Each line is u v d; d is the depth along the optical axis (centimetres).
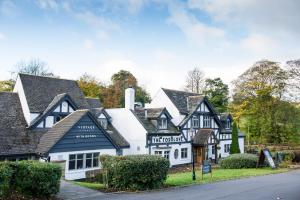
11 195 1346
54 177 1440
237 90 5866
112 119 3600
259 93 5459
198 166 3650
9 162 1365
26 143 2516
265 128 5516
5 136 2466
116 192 1678
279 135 5550
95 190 1697
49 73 6406
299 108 5572
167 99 3919
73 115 2750
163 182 1952
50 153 2445
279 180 2305
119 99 6531
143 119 3534
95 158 2819
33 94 2877
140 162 1764
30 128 2655
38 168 1391
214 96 6712
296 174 2761
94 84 6488
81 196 1534
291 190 1828
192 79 7125
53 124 2808
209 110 4247
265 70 5550
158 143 3472
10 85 5288
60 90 3175
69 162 2592
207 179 2273
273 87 5481
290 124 5531
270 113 5556
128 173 1753
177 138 3728
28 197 1383
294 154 3966
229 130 4628
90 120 2788
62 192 1598
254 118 5719
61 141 2533
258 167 3231
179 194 1661
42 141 2569
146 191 1738
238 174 2612
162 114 3584
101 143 2878
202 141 3834
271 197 1602
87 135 2755
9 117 2662
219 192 1738
